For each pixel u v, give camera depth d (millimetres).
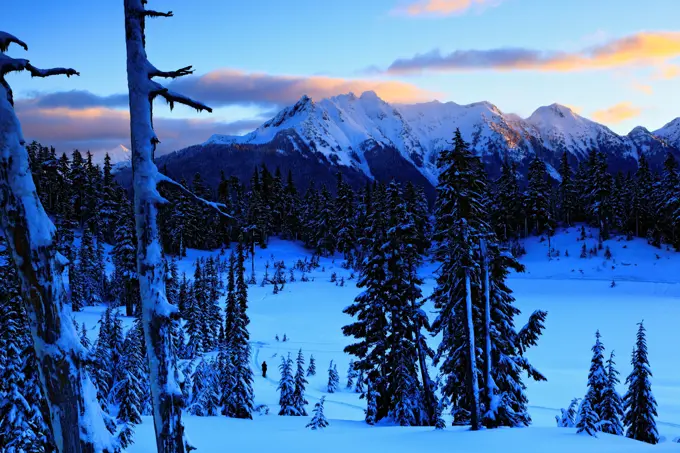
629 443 14141
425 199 105812
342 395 42500
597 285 81688
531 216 104938
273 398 39625
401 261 25812
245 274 96500
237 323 44094
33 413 16359
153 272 7434
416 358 26484
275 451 15297
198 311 56125
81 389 6598
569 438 15016
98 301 72875
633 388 23594
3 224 6324
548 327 60438
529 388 39688
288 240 126125
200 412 31578
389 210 26625
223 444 16812
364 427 22453
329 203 116438
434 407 25625
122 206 97750
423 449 14336
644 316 64125
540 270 91875
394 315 25969
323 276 97938
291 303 78625
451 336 23312
